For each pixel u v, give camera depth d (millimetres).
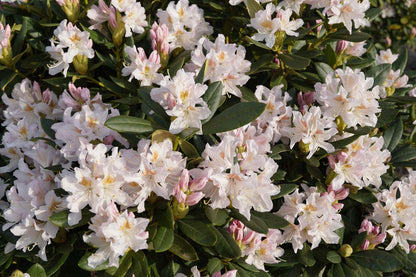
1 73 1376
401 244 1298
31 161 1340
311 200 1238
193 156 1177
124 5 1301
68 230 1206
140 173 1116
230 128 1152
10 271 1280
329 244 1298
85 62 1305
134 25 1317
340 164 1264
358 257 1272
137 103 1314
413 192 1343
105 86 1307
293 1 1360
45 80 1329
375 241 1287
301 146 1271
